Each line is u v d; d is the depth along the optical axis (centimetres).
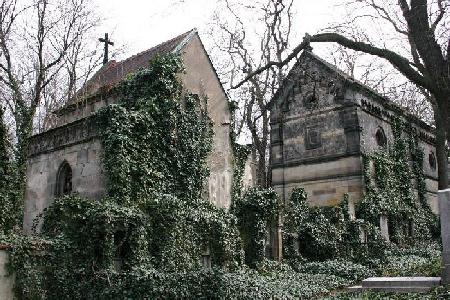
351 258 2570
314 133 3375
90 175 1997
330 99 3338
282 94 3547
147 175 1980
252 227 2397
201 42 2419
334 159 3250
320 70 3312
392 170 3516
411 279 1689
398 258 2623
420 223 3734
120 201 1853
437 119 3009
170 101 2138
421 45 1334
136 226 1755
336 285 1998
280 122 3538
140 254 1744
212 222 2100
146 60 2559
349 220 2736
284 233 2584
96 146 2003
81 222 1688
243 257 2239
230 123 2506
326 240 2616
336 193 3198
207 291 1557
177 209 1938
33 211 2234
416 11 1346
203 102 2350
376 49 1381
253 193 2453
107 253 1653
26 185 2306
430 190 4162
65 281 1580
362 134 3234
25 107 2866
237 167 2512
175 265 1884
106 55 3462
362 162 3159
